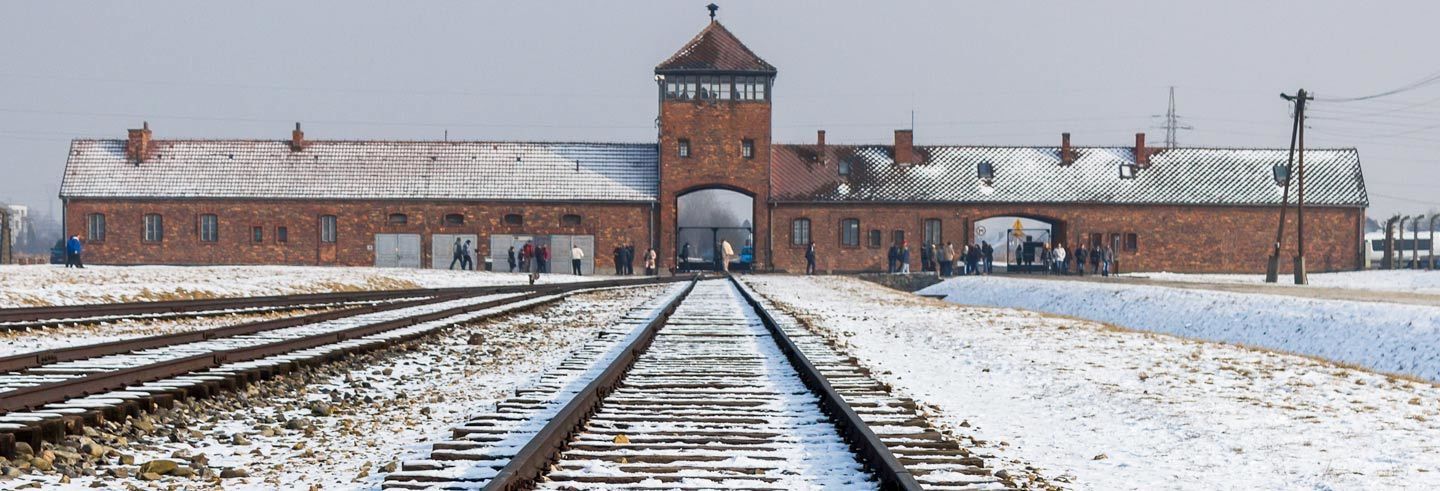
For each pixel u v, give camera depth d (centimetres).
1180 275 9344
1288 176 6700
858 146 10638
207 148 10269
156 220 9888
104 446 1262
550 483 1047
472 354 2491
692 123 9975
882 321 3859
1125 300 4706
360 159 10250
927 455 1184
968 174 10425
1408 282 6606
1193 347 2898
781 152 10438
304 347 2264
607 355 2344
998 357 2545
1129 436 1455
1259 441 1415
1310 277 7850
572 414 1310
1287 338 3350
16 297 3762
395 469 1157
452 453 1166
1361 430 1502
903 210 10150
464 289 5503
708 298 4869
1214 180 10462
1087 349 2789
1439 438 1441
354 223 9938
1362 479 1177
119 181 9944
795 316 3641
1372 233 13488
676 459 1172
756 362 2164
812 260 9569
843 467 1134
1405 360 2752
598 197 9938
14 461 1131
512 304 4228
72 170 10019
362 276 6650
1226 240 10294
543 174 10144
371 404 1703
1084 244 10231
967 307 5100
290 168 10144
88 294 4175
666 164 9975
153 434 1361
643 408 1537
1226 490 1123
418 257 9956
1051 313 5025
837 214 10094
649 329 2678
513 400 1611
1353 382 2095
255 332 2698
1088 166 10588
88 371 1822
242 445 1332
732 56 9994
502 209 9944
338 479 1128
